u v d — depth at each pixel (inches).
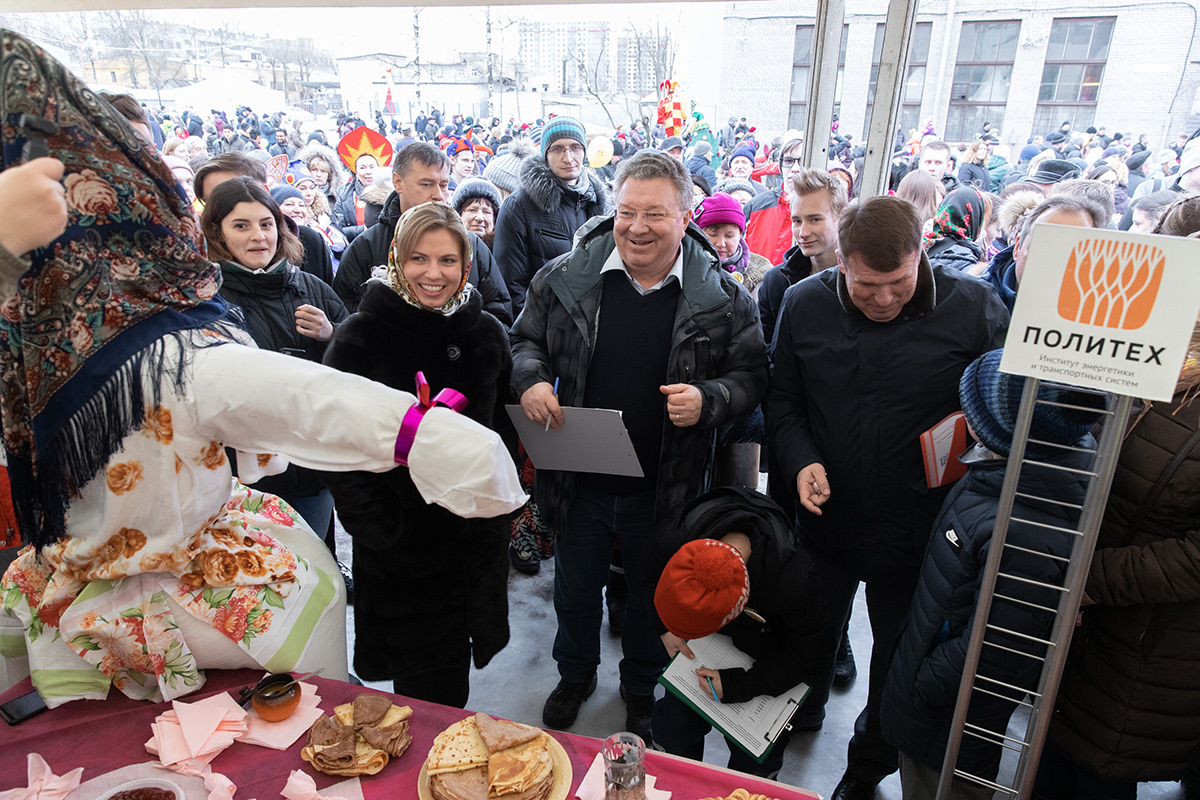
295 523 53.7
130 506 38.2
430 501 37.2
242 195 77.7
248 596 44.6
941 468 62.1
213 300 42.1
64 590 41.4
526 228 118.2
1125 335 35.9
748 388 69.4
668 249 65.6
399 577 59.3
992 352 51.8
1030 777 48.0
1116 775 53.7
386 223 103.6
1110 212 92.6
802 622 54.9
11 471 35.9
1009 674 51.1
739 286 71.9
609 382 71.9
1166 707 51.3
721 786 40.6
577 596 78.2
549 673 91.8
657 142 257.6
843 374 65.9
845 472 67.3
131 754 41.0
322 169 202.7
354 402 36.4
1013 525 48.9
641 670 79.1
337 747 40.3
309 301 85.2
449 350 58.1
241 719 42.4
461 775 38.9
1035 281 37.5
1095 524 40.7
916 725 56.5
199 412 37.6
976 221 109.3
